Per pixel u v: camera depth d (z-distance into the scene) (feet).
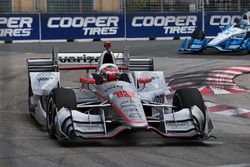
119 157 89.76
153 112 110.11
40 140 102.27
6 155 89.92
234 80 181.06
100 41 353.72
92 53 135.13
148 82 112.98
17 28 347.97
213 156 91.56
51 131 102.42
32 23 349.82
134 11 370.73
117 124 100.89
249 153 94.07
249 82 177.17
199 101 104.42
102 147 96.99
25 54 269.23
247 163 86.99
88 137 94.07
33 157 88.84
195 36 265.54
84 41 355.56
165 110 111.24
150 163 86.12
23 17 347.97
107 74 108.88
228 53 266.36
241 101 150.30
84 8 382.42
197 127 99.71
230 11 371.56
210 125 101.40
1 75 197.06
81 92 112.57
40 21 350.43
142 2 369.71
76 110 100.89
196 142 102.37
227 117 130.31
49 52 278.46
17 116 128.57
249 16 261.44
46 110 108.37
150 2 369.71
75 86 172.45
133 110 96.73
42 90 113.80
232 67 206.08
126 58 128.26
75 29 354.54
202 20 368.68
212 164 86.12
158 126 103.86
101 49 286.46
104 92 104.27
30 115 129.49
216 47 256.11
